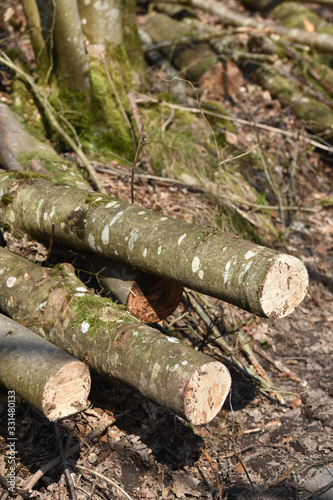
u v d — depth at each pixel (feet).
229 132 23.06
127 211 11.26
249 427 13.24
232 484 11.51
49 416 9.07
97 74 20.25
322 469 11.84
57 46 19.33
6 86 21.58
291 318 17.49
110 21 20.43
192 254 9.92
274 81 26.86
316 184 23.89
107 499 10.61
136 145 20.54
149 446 12.02
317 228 21.40
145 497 10.89
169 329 14.98
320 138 24.82
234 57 26.76
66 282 11.46
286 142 24.32
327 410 13.73
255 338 16.08
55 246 14.01
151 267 10.65
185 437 12.42
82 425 11.91
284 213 21.63
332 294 18.90
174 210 18.39
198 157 21.20
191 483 11.41
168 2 30.37
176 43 26.66
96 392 12.81
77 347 10.66
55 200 12.46
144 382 9.53
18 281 11.92
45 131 20.34
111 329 10.25
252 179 22.04
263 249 9.38
